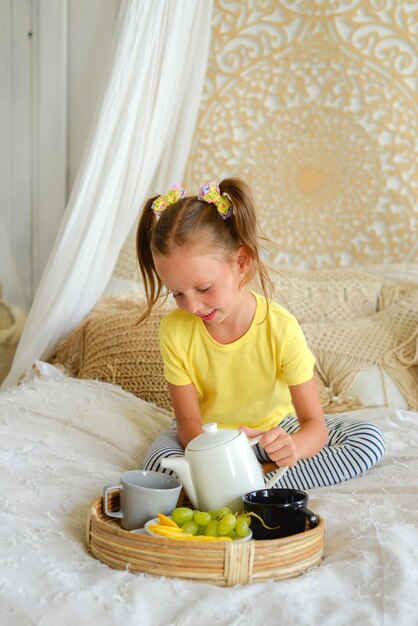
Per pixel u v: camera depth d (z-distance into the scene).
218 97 3.02
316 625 0.89
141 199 2.34
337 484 1.50
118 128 2.22
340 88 2.94
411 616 0.92
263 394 1.62
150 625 0.90
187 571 1.00
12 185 3.01
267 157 3.02
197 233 1.38
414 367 2.30
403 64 2.89
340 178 2.96
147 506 1.16
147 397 2.12
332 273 2.77
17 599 0.94
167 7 2.22
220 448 1.22
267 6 2.96
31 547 1.09
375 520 1.23
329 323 2.46
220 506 1.22
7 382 2.38
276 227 3.03
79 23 2.90
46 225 3.00
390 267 2.79
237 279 1.48
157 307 2.32
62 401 1.84
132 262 2.75
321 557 1.12
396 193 2.91
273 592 0.97
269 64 2.99
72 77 2.94
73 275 2.27
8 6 2.93
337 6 2.90
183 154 2.68
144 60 2.20
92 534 1.10
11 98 2.97
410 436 1.81
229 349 1.58
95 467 1.54
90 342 2.29
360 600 0.97
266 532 1.13
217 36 3.00
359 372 2.25
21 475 1.41
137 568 1.02
